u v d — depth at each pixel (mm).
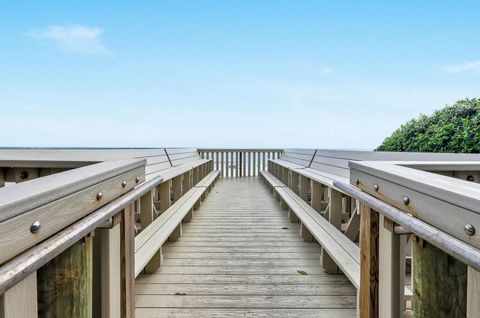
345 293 2064
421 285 920
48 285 792
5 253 556
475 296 690
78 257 879
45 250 629
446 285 821
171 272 2402
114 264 1168
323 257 2404
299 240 3242
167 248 2979
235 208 4965
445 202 741
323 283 2215
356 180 1356
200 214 4516
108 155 2193
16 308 610
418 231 796
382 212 1019
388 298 1135
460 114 3848
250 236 3387
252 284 2199
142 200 2721
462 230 679
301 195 4254
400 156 2199
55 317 804
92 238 998
